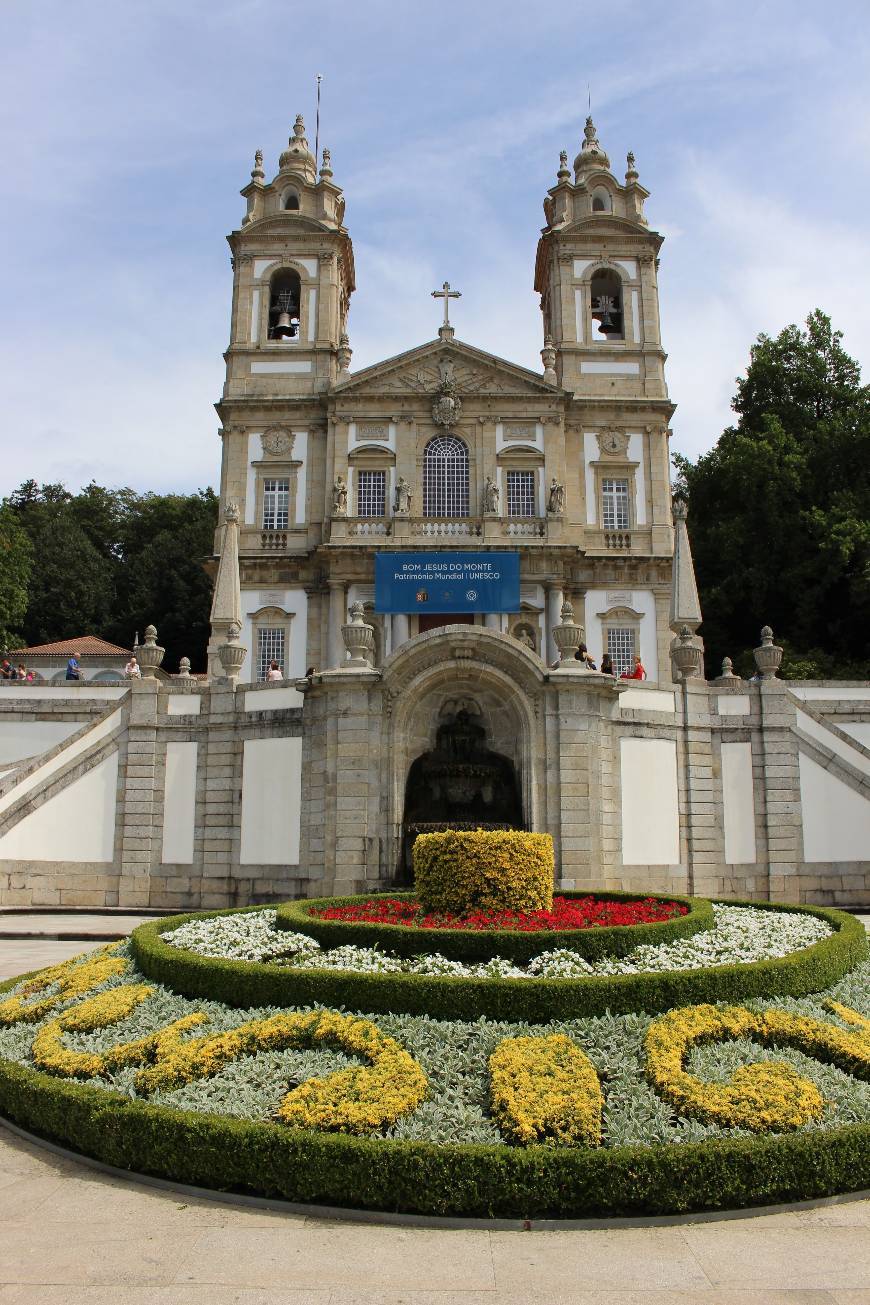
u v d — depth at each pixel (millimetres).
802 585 46125
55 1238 6258
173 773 22547
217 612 27906
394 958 10312
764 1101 7246
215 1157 6887
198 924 12648
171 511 72062
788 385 52469
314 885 19922
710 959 10531
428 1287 5621
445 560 39188
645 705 21141
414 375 44344
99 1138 7426
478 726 20531
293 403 44781
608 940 10453
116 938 18703
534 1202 6441
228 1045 8219
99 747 22953
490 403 44281
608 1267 5867
